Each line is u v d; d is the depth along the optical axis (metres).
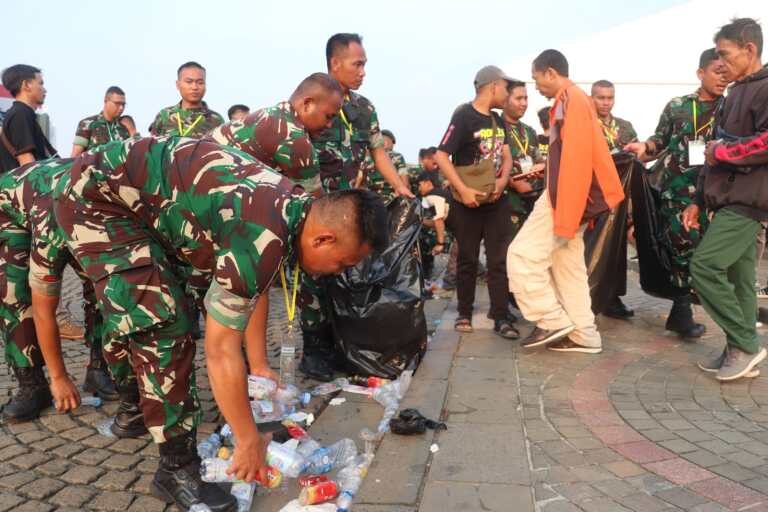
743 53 3.89
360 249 2.25
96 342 3.92
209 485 2.69
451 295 7.86
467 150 5.33
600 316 6.12
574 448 3.16
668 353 4.88
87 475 2.94
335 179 4.50
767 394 3.94
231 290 2.15
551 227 4.63
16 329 3.49
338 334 4.30
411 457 3.06
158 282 2.60
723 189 3.96
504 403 3.80
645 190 5.34
